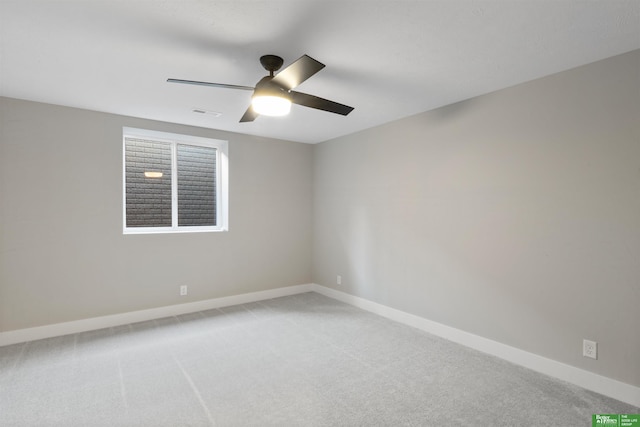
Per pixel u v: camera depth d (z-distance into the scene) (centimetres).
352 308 421
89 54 219
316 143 498
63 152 325
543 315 257
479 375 253
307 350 296
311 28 188
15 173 304
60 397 220
